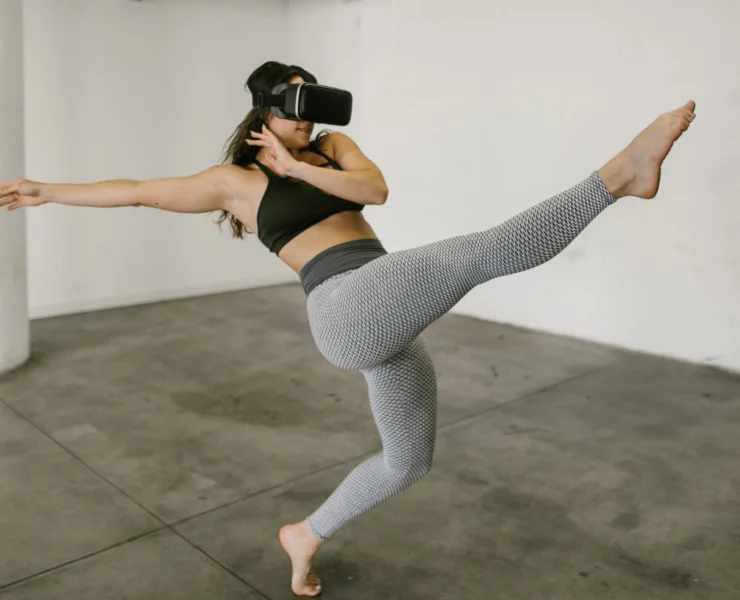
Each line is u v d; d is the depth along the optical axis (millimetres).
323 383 3961
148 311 5523
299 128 1905
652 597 2113
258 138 1929
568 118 4715
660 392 3891
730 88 4027
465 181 5352
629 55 4383
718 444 3219
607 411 3609
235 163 1982
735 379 4113
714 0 4004
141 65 5465
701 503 2682
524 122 4941
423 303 1569
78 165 5254
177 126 5742
